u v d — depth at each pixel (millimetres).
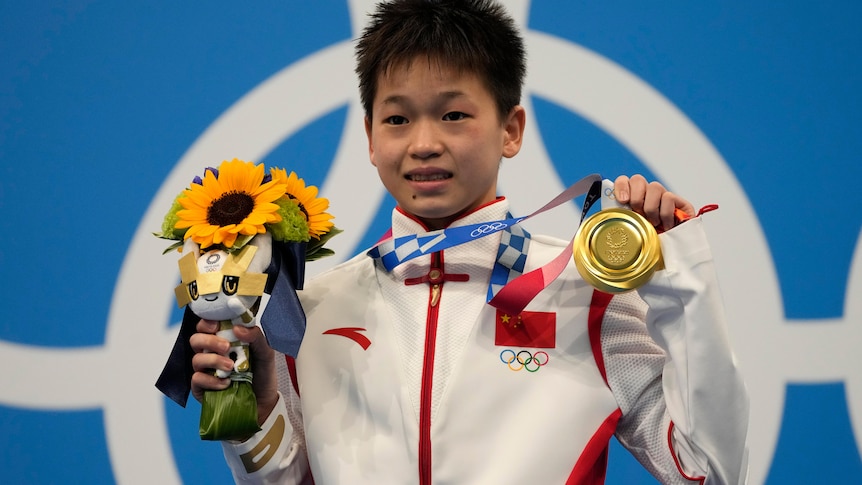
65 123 9242
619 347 5434
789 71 8852
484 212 5758
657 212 5109
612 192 5266
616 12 9047
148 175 9164
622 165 8891
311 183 9094
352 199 9055
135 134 9219
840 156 8734
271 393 5500
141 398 8969
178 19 9336
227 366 5105
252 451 5426
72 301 9055
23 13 9359
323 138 9148
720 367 4832
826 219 8680
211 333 5160
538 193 8898
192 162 9164
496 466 5258
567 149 8930
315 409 5602
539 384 5398
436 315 5598
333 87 9203
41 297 9062
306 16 9297
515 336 5512
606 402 5383
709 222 8742
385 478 5340
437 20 5570
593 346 5441
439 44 5453
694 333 4844
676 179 8836
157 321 9023
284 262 5336
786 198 8719
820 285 8625
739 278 8664
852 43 8836
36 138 9227
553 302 5578
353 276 6000
